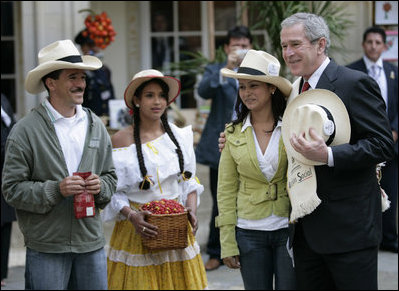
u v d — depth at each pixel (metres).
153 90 9.04
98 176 8.25
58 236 7.98
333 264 7.48
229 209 8.51
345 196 7.36
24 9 15.84
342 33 15.61
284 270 8.27
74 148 8.15
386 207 8.06
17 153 7.91
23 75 16.86
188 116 18.05
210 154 12.64
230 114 12.50
